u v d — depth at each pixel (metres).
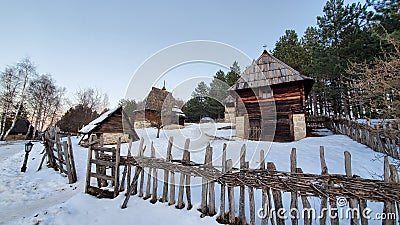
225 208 2.93
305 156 5.48
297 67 17.77
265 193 2.39
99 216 2.89
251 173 2.52
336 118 10.66
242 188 2.57
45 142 6.86
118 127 12.48
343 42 12.17
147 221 2.70
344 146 6.64
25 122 32.53
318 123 12.59
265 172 2.46
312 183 2.22
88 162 3.97
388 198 1.94
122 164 3.72
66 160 4.94
